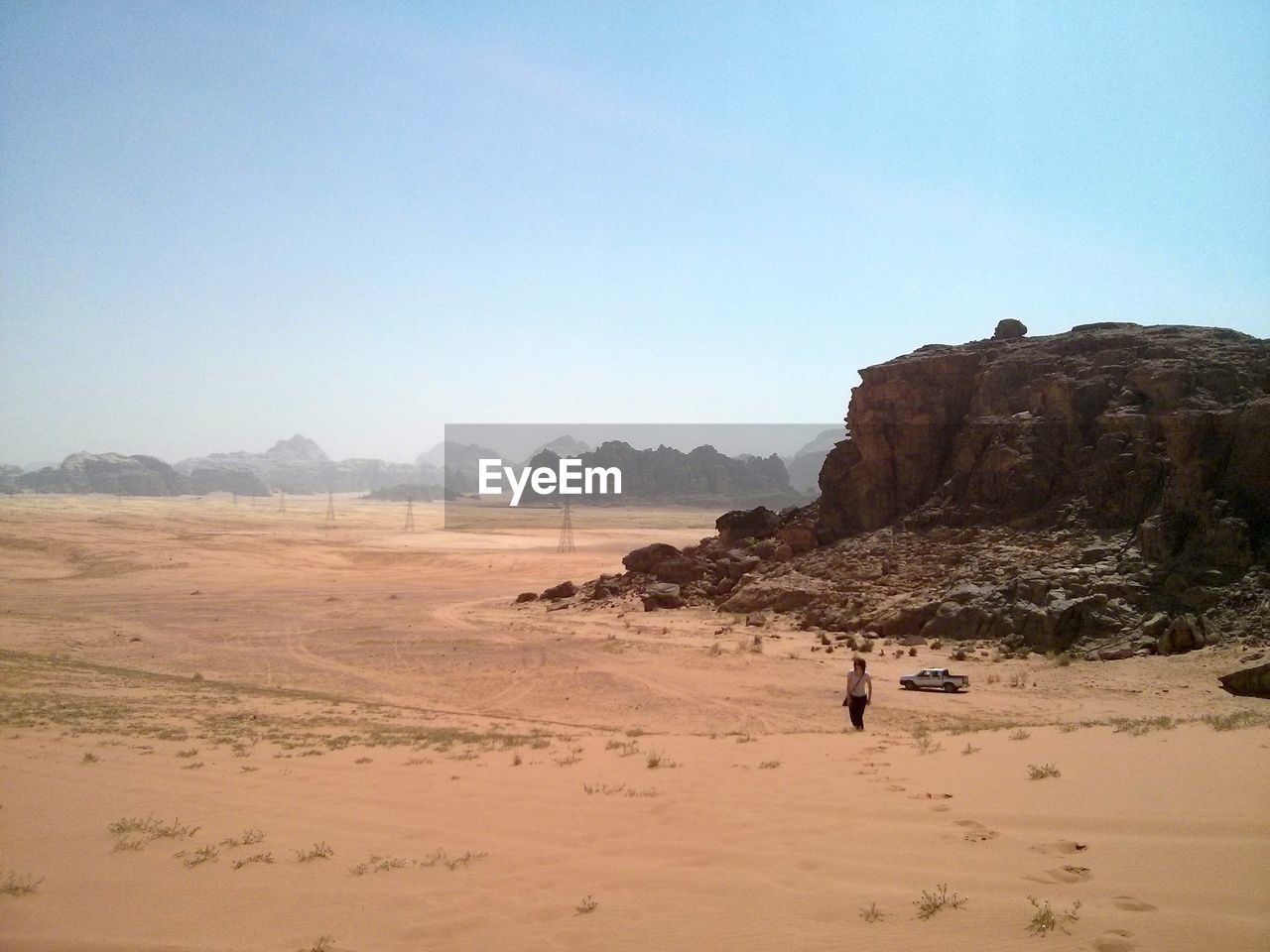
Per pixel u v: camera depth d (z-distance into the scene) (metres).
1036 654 37.81
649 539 140.50
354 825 10.65
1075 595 40.00
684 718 28.12
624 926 6.93
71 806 11.52
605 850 9.23
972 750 13.88
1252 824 8.12
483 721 26.17
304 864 9.04
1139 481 43.97
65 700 24.20
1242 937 5.75
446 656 43.59
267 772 14.29
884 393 59.94
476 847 9.55
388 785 13.07
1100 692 30.16
